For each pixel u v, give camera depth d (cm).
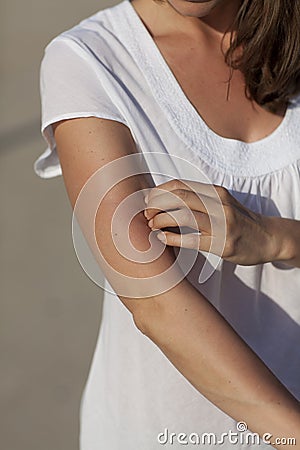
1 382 336
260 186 189
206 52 190
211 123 187
